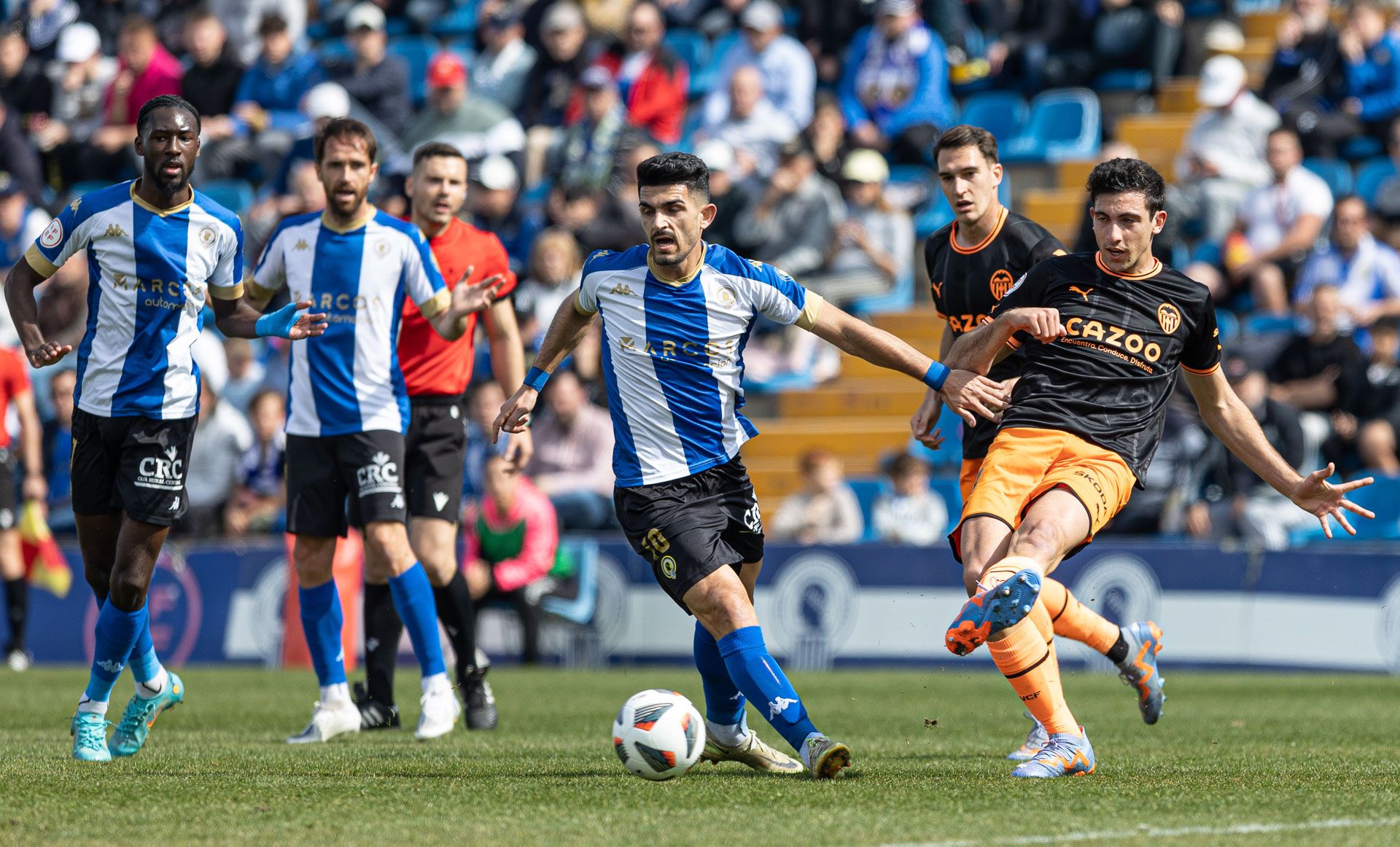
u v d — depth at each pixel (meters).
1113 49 58.97
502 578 42.09
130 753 20.08
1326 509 18.66
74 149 65.56
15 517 43.50
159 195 18.92
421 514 24.33
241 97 63.34
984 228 21.27
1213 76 52.66
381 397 22.61
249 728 25.28
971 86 60.53
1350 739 23.17
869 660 41.78
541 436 46.25
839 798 15.46
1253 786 16.48
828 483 45.31
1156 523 42.53
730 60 58.34
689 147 61.38
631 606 43.12
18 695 32.81
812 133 55.28
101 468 19.17
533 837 13.20
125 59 65.75
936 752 21.25
